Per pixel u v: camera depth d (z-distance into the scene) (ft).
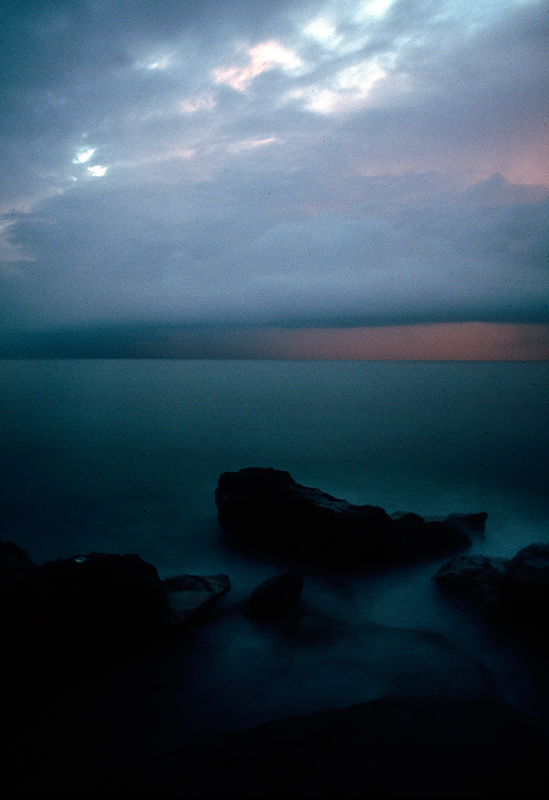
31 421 149.79
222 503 48.03
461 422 143.74
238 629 28.63
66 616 25.40
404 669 23.98
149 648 26.04
